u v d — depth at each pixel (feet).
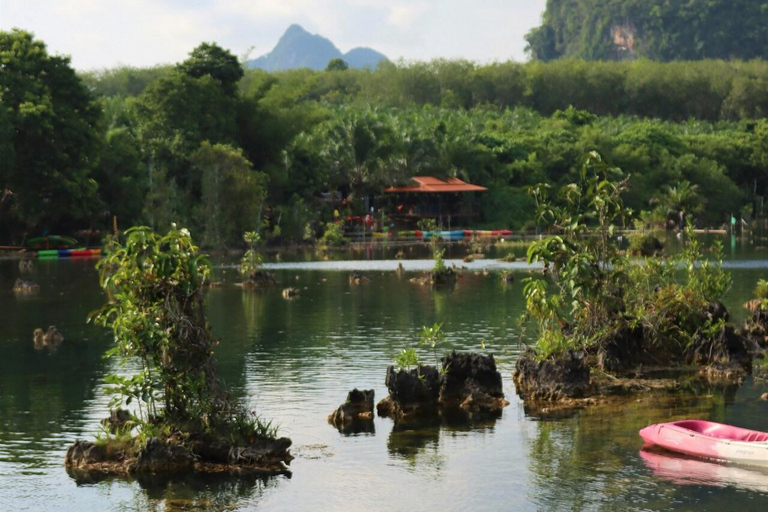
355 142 382.83
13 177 246.06
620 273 87.04
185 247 57.98
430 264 212.43
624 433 61.98
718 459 55.83
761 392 73.67
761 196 488.44
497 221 403.13
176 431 56.65
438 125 437.17
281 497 50.24
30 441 60.70
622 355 83.30
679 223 385.91
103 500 49.85
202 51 345.10
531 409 68.90
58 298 143.13
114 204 272.92
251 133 348.38
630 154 447.01
